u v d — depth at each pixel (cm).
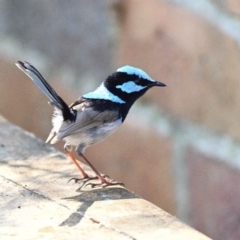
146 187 1114
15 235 618
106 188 744
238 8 966
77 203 693
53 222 645
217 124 1007
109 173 1178
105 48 1206
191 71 1039
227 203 995
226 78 988
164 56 1081
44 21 1333
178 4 1049
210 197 1017
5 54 1434
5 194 716
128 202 696
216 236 1016
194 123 1040
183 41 1046
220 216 1005
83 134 891
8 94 1439
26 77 1385
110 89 921
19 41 1403
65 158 827
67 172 784
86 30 1237
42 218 655
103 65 1217
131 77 924
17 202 696
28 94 1385
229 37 977
